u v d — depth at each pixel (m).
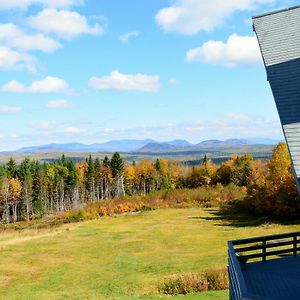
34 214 114.12
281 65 18.50
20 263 43.94
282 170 68.12
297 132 14.83
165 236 56.94
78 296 30.94
